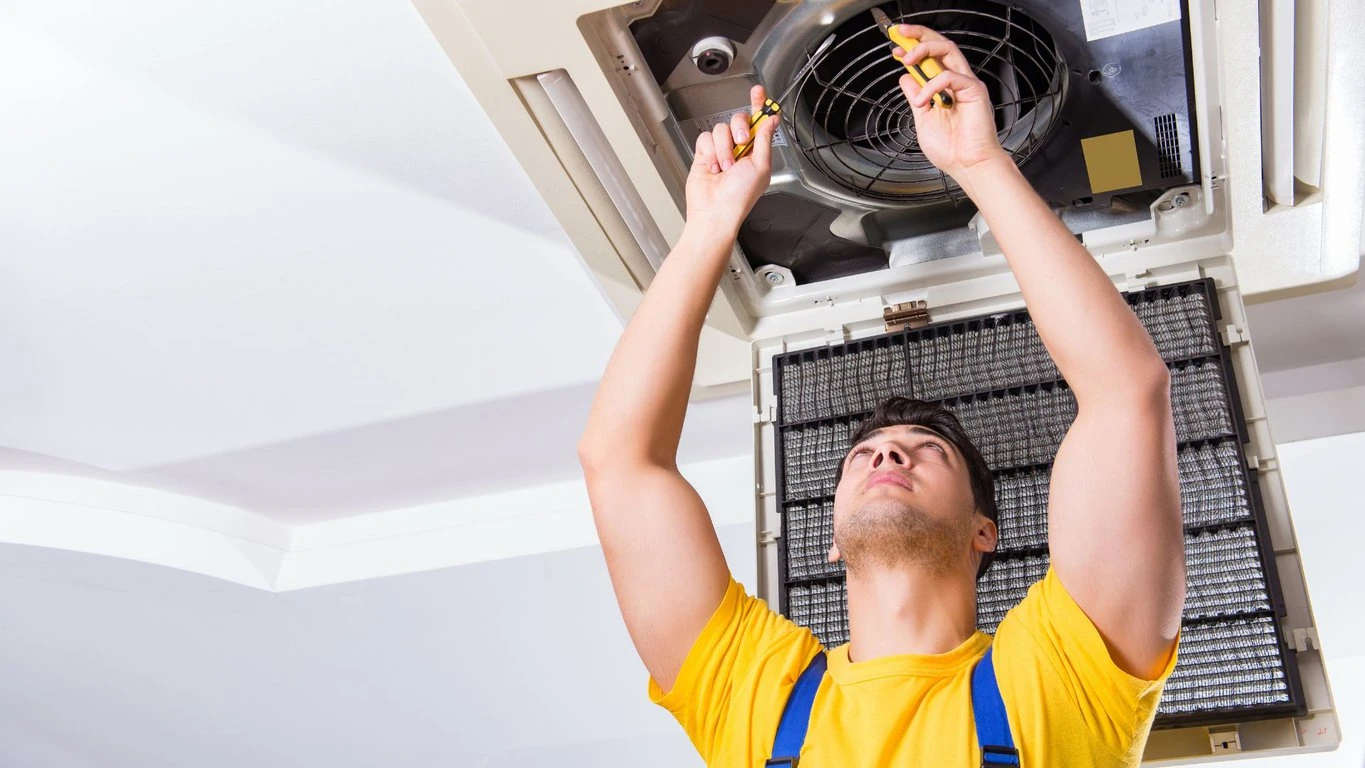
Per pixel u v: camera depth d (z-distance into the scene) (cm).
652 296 192
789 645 170
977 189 177
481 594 473
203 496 468
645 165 261
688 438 403
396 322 364
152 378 396
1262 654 231
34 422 429
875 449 193
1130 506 154
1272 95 246
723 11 235
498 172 309
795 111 255
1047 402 264
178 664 550
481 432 416
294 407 407
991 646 164
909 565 176
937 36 196
